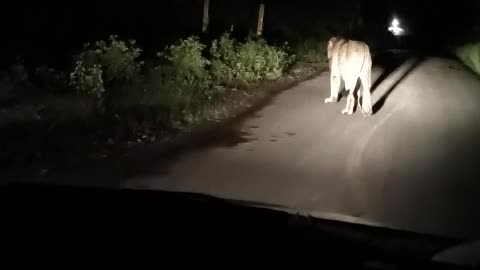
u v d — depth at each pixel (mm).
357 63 13273
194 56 14469
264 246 3678
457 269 3500
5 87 9984
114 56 12383
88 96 10930
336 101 15164
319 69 22750
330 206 7133
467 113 14031
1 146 8500
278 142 10781
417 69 23031
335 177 8633
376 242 4004
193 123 11914
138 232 3861
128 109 11164
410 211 7125
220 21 23281
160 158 9164
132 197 4867
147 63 13867
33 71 12062
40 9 17078
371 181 8492
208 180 8086
